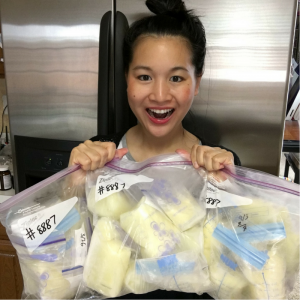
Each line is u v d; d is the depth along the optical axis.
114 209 0.48
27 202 0.48
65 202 0.48
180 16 0.65
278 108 0.74
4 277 1.13
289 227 0.45
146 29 0.62
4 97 1.28
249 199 0.47
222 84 0.75
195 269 0.45
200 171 0.53
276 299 0.43
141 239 0.46
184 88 0.63
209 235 0.47
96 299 0.48
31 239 0.45
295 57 1.01
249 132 0.77
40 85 0.86
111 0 0.75
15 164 0.94
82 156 0.52
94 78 0.81
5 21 0.83
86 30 0.78
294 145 1.01
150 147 0.78
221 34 0.72
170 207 0.48
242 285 0.44
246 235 0.45
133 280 0.45
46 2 0.79
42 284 0.45
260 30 0.70
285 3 0.67
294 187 0.47
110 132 0.81
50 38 0.81
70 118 0.86
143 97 0.64
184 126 0.81
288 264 0.45
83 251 0.48
